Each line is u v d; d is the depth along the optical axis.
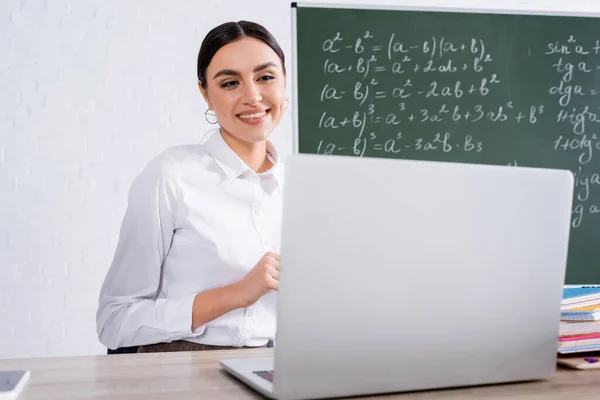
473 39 2.68
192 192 1.58
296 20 2.57
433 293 0.72
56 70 2.58
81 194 2.59
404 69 2.63
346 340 0.69
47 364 0.92
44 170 2.56
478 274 0.75
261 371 0.80
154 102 2.65
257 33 1.65
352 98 2.59
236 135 1.64
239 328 1.51
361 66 2.60
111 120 2.62
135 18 2.64
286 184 0.65
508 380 0.80
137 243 1.55
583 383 0.82
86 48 2.61
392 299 0.70
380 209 0.69
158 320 1.43
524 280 0.78
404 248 0.70
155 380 0.81
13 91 2.55
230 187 1.60
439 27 2.66
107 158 2.61
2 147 2.53
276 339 0.67
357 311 0.69
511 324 0.78
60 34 2.59
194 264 1.56
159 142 2.65
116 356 0.99
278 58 1.68
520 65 2.71
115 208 2.61
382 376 0.72
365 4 2.60
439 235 0.72
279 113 1.69
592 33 2.75
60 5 2.59
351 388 0.71
